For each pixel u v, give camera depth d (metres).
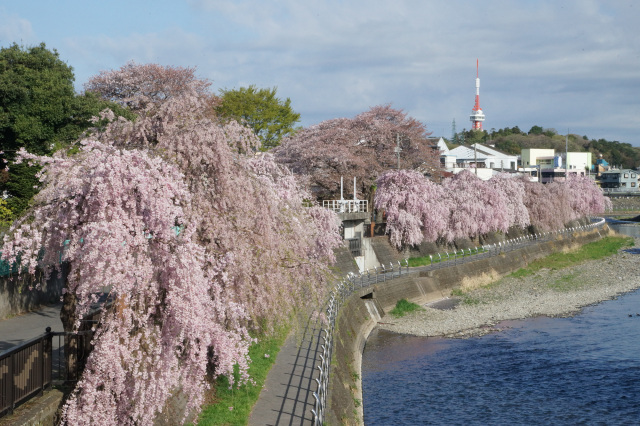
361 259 47.41
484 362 30.92
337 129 59.34
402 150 64.00
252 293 14.93
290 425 14.76
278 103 68.88
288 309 15.71
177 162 14.32
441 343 34.75
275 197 16.53
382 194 52.53
